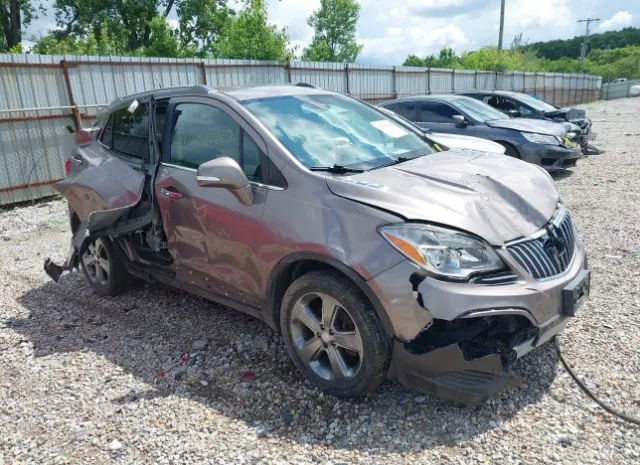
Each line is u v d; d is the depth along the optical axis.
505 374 2.79
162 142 4.15
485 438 2.75
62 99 10.08
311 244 3.01
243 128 3.61
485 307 2.65
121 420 3.11
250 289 3.49
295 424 2.97
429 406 3.03
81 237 4.58
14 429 3.09
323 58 31.42
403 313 2.73
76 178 4.71
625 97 48.25
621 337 3.63
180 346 3.95
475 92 13.90
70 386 3.51
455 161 3.74
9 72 9.27
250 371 3.54
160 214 4.04
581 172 10.18
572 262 3.20
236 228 3.43
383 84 19.28
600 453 2.59
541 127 9.86
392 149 3.95
